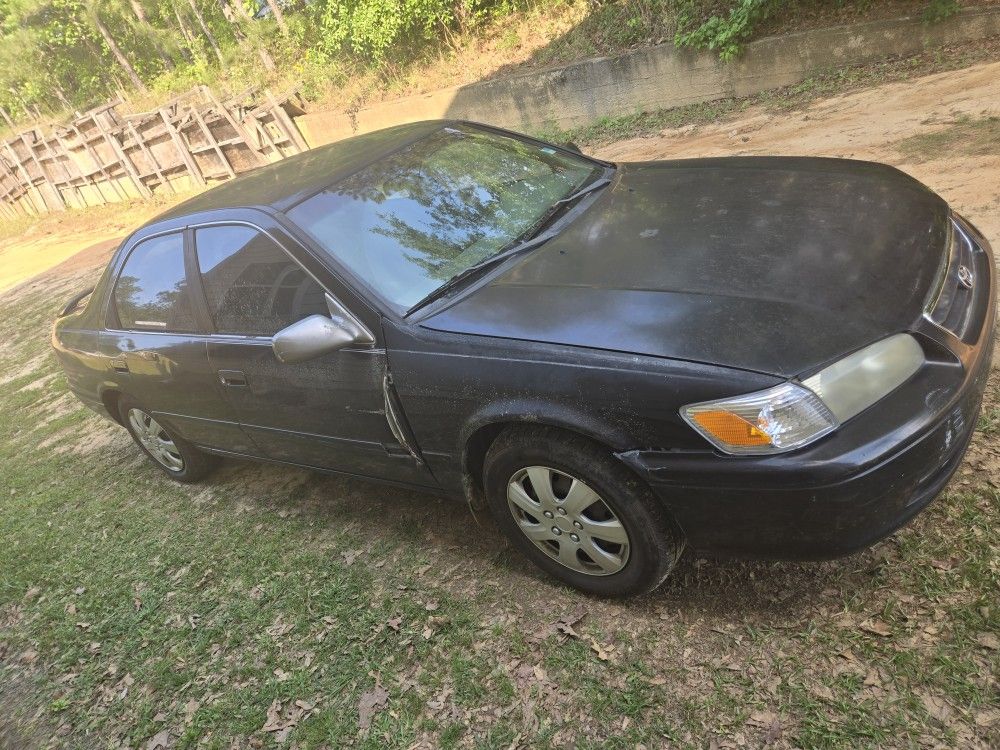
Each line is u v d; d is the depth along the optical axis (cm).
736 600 253
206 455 457
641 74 969
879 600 235
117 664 330
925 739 195
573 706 237
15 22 2195
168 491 476
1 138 2570
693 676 232
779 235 255
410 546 337
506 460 261
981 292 252
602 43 1045
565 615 272
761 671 227
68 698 320
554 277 269
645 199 313
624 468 234
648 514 236
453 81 1223
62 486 533
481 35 1258
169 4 1975
